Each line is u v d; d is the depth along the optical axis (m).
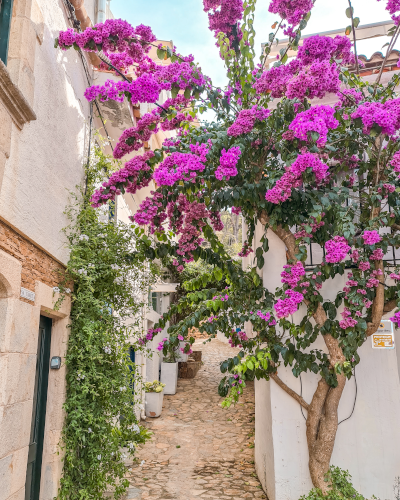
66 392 4.18
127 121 5.83
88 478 4.17
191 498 5.13
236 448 7.11
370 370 4.78
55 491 3.81
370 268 4.12
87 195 4.84
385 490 4.52
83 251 4.45
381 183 3.93
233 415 9.02
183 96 4.08
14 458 2.93
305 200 4.09
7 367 2.82
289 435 4.77
